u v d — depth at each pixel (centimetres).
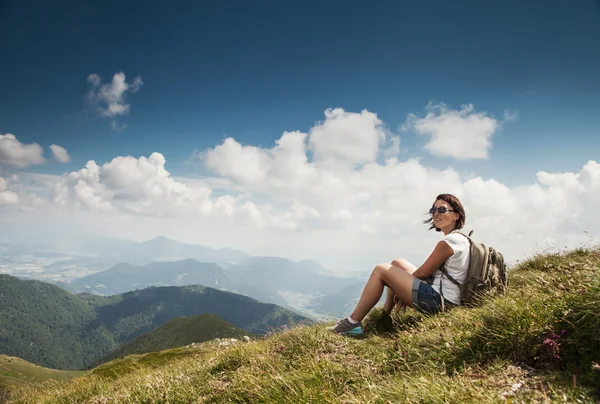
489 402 298
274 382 498
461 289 567
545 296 438
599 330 337
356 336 639
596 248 872
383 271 630
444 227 632
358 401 366
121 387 882
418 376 402
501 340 407
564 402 281
